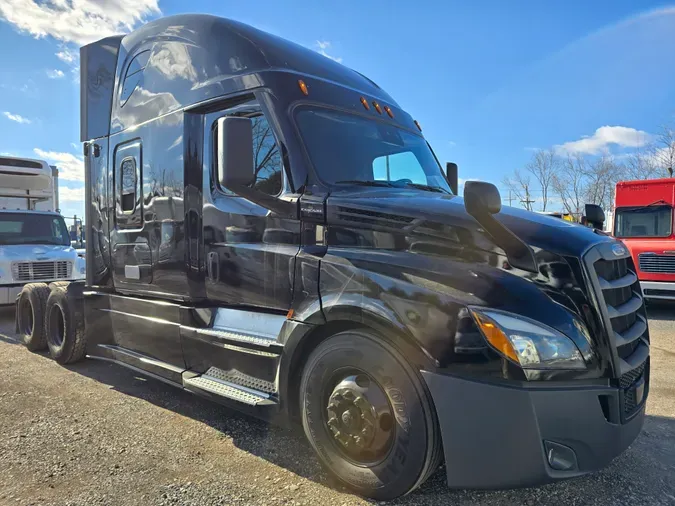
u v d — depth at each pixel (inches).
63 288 234.2
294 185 131.9
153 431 151.9
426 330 102.4
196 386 147.7
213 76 154.1
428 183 164.4
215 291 152.2
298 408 130.3
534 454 95.0
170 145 167.2
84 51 219.0
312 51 162.1
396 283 107.9
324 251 124.1
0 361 239.5
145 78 182.9
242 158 127.1
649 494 117.3
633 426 108.0
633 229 442.0
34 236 406.3
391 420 108.0
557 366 97.1
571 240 107.7
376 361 109.2
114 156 196.7
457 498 114.8
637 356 113.3
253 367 137.2
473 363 98.2
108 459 133.1
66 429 153.1
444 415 100.2
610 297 108.9
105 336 201.8
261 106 140.6
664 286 391.9
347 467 115.7
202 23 163.8
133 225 185.8
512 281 102.2
